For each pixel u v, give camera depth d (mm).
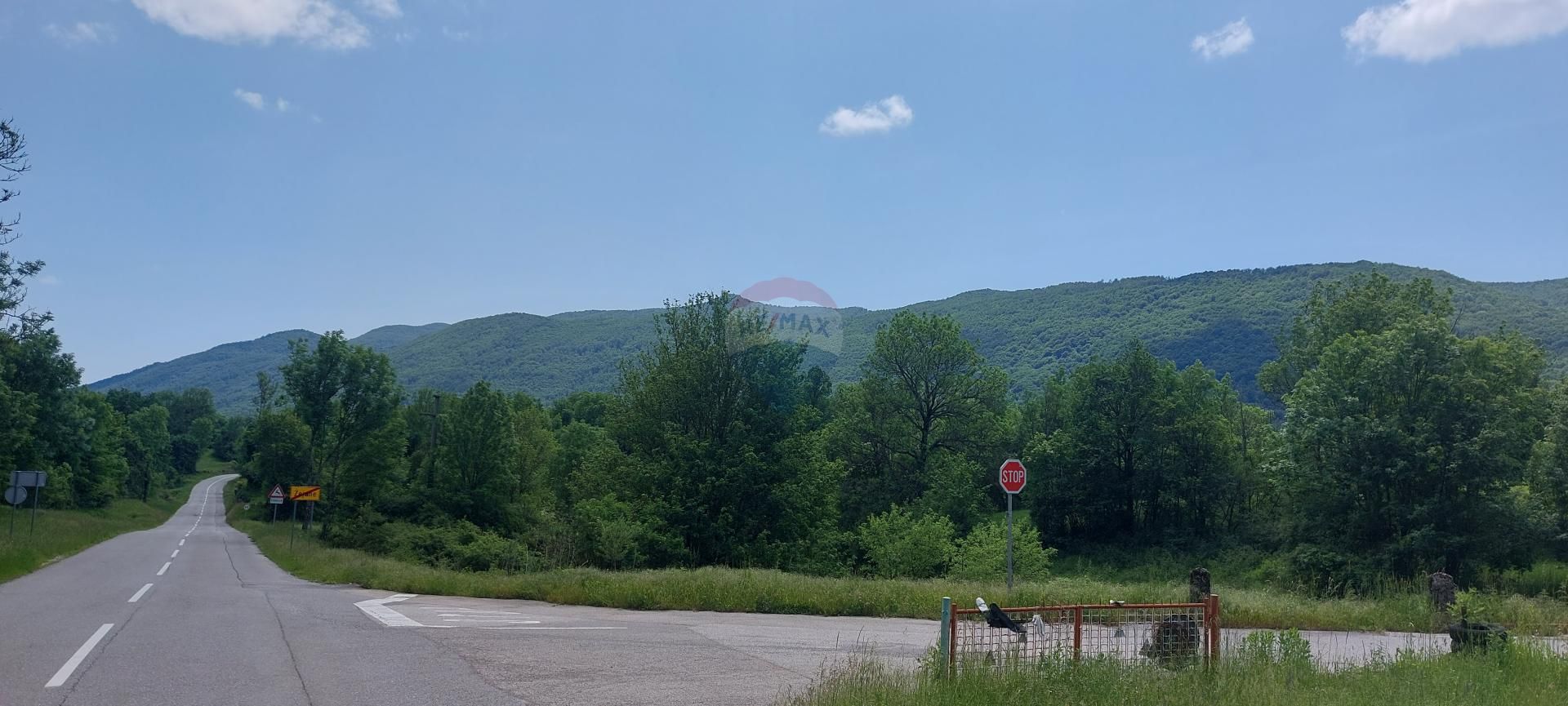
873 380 60719
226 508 104250
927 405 60750
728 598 17797
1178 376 64938
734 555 39500
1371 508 42281
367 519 44406
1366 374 42656
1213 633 9617
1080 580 23938
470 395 63688
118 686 8430
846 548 43469
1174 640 9742
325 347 66438
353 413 66562
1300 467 43938
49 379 69562
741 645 12422
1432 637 15273
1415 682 9211
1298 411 44688
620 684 9320
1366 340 43719
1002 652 8781
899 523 38750
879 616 17266
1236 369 115188
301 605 16031
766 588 18281
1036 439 65125
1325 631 16922
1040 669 8305
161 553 35219
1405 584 22453
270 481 86812
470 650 11109
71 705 7688
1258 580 46469
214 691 8359
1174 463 62812
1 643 10789
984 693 7605
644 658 11008
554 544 36219
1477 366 41500
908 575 35281
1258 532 58344
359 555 33125
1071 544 65000
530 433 75750
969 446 60594
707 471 40625
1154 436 62906
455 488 62188
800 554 40750
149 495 113500
